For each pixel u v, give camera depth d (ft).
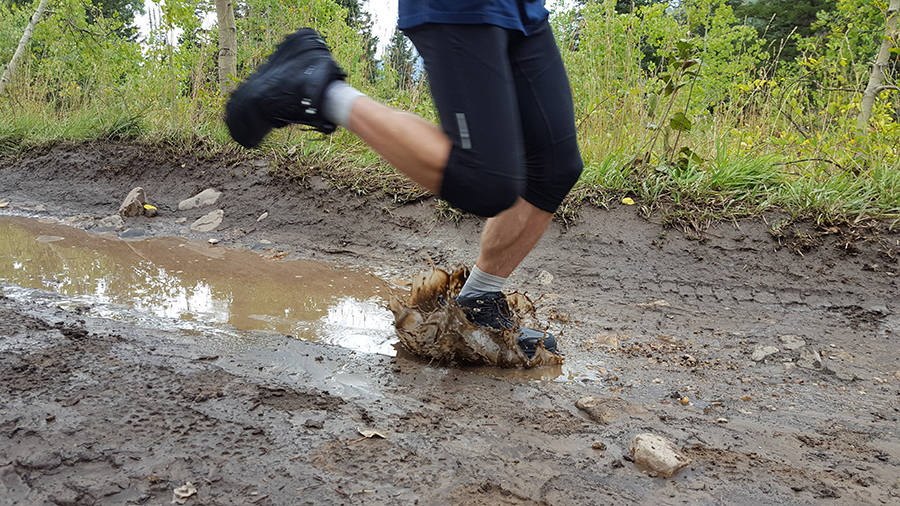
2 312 8.19
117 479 4.32
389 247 13.52
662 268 11.53
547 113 6.06
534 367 7.62
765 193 12.91
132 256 12.75
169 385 6.07
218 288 10.61
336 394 6.19
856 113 16.24
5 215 16.80
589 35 17.87
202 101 20.76
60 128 22.66
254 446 4.92
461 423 5.66
